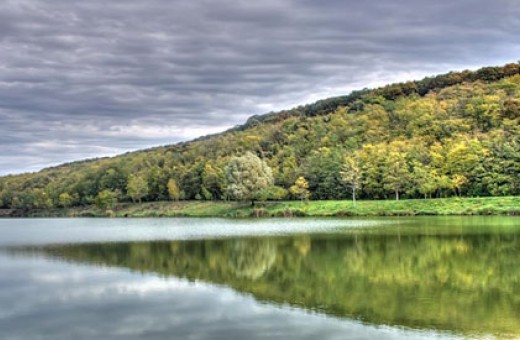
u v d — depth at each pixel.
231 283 39.94
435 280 38.66
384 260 48.50
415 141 142.38
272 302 33.22
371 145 144.62
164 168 189.50
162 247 64.69
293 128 195.75
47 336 27.56
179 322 29.36
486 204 105.56
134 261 52.50
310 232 78.06
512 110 141.62
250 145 193.62
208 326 28.47
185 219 133.38
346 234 72.88
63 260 54.12
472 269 42.88
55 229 107.56
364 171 131.25
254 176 136.62
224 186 153.25
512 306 30.70
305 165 150.00
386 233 72.00
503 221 85.69
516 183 111.38
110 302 34.28
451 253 51.62
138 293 36.91
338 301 32.84
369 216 111.31
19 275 44.81
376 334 26.09
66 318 30.70
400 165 124.06
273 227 90.94
